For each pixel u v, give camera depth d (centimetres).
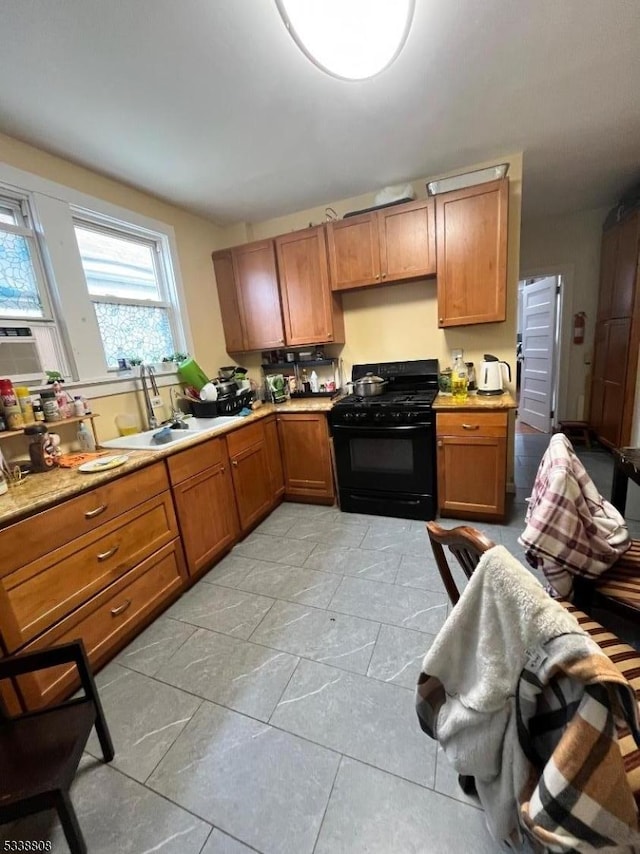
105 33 131
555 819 55
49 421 187
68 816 91
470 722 73
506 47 151
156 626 185
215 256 320
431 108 188
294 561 231
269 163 231
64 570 147
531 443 429
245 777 116
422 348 301
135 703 144
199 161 221
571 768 54
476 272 244
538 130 216
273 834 102
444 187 240
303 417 292
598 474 328
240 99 171
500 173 228
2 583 127
